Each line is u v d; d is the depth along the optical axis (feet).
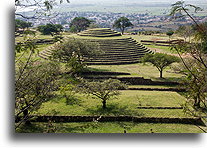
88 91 70.59
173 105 74.18
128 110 70.08
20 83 33.24
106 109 70.95
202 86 31.73
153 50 178.91
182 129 59.16
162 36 240.94
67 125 61.05
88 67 128.16
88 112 68.08
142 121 64.95
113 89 71.31
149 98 81.00
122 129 59.06
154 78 112.37
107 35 187.83
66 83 42.19
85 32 195.00
